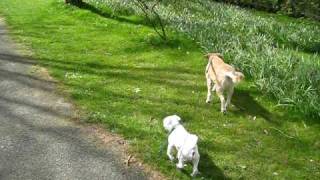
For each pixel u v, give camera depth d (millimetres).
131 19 14125
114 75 9719
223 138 7242
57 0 16406
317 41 13578
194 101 8586
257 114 8188
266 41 11766
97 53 11195
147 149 6719
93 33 12922
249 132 7516
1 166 6246
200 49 11570
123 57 10984
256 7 20875
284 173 6395
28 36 12547
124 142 6930
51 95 8586
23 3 17328
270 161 6672
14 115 7766
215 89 8625
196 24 13109
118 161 6449
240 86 9273
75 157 6531
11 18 14734
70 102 8281
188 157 5875
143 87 9125
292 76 9227
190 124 7656
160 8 14961
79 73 9734
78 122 7543
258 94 8961
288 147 7137
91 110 7945
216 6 17000
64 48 11508
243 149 6945
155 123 7566
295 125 7867
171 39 12078
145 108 8141
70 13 14906
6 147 6730
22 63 10328
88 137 7078
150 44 11867
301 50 12969
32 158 6477
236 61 10023
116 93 8742
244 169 6398
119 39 12320
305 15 19750
